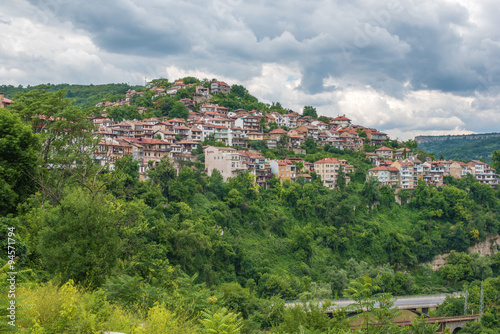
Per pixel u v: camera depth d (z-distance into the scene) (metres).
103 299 23.38
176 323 21.78
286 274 120.94
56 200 42.22
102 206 30.86
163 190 120.94
